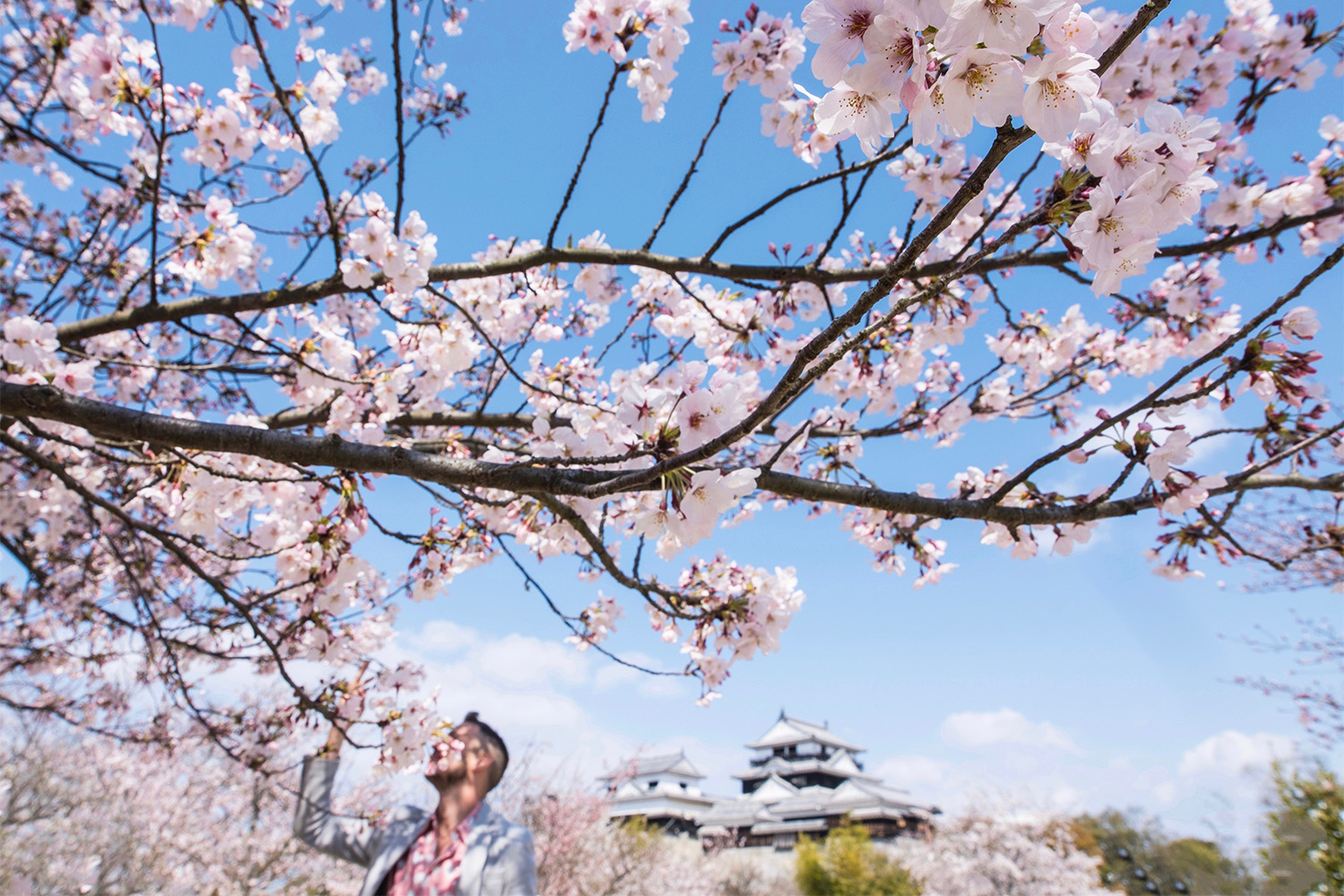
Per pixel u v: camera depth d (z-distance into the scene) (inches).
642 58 108.0
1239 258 138.3
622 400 70.7
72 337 117.0
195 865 418.0
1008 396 162.7
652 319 165.0
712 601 114.6
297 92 115.0
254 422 120.2
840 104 39.7
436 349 131.6
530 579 124.1
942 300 131.4
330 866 484.7
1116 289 44.1
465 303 147.6
